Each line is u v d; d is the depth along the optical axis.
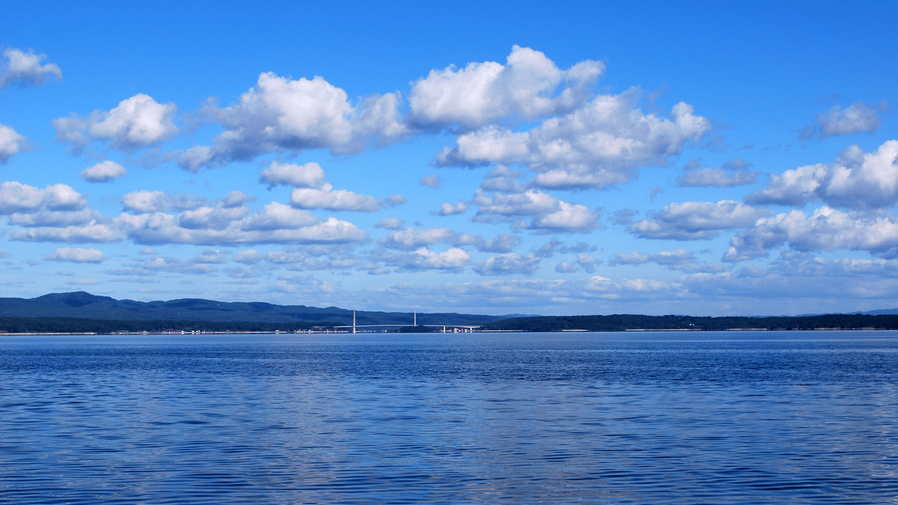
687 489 27.23
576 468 30.73
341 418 46.38
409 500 25.92
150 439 38.19
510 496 26.39
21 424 43.91
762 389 65.56
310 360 133.12
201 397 60.53
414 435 39.28
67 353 174.88
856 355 140.88
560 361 122.75
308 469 30.69
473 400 57.25
